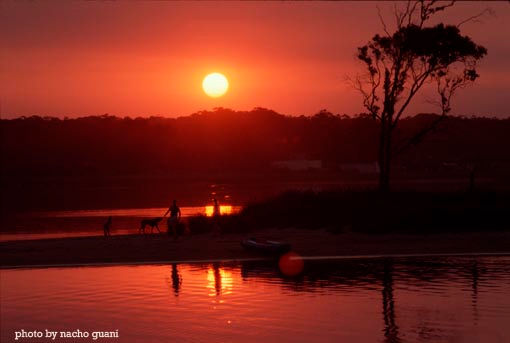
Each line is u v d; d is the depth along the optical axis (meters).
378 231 45.59
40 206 99.06
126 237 46.97
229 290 28.38
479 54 60.56
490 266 34.31
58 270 34.12
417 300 26.12
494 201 56.34
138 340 21.50
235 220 48.50
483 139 178.50
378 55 62.56
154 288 28.92
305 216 50.44
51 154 199.38
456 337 21.47
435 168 179.50
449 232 45.59
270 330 22.39
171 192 134.25
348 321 23.33
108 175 193.88
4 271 33.94
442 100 62.78
